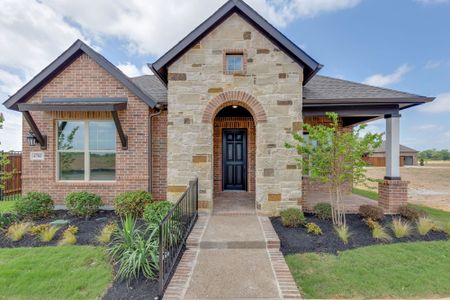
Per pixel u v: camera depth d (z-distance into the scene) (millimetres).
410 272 4035
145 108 7824
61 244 4918
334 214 6223
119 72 7656
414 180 18812
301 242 5066
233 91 6789
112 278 3814
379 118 8445
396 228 5422
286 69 6785
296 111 6758
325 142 5699
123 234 4617
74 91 7871
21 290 3557
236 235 5027
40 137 7559
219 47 6828
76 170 8000
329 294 3572
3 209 7582
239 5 6621
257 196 6723
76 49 7660
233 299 3201
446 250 4754
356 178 5781
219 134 9430
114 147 7984
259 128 6746
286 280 3619
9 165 10039
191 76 6828
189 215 5539
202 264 4109
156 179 8195
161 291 3328
